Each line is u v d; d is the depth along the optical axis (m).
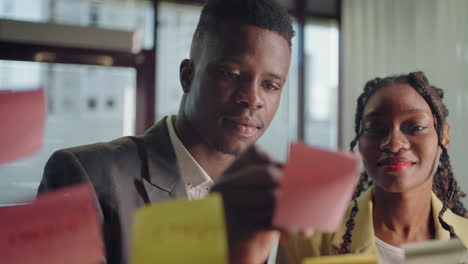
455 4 2.31
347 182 0.23
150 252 0.23
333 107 2.77
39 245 0.21
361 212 0.57
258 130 0.49
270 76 0.48
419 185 0.53
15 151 0.24
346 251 0.54
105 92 2.11
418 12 2.52
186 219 0.23
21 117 0.25
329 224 0.23
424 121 0.51
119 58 2.16
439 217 0.55
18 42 1.93
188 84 0.55
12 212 0.21
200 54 0.51
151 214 0.23
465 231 0.56
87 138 2.02
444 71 2.34
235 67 0.47
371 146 0.53
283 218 0.23
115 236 0.50
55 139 1.93
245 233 0.27
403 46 2.59
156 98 2.29
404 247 0.28
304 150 0.23
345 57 2.72
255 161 0.29
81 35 2.03
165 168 0.55
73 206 0.22
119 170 0.53
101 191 0.51
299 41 2.68
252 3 0.47
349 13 2.74
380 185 0.53
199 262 0.23
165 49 2.34
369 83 0.64
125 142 0.58
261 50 0.46
